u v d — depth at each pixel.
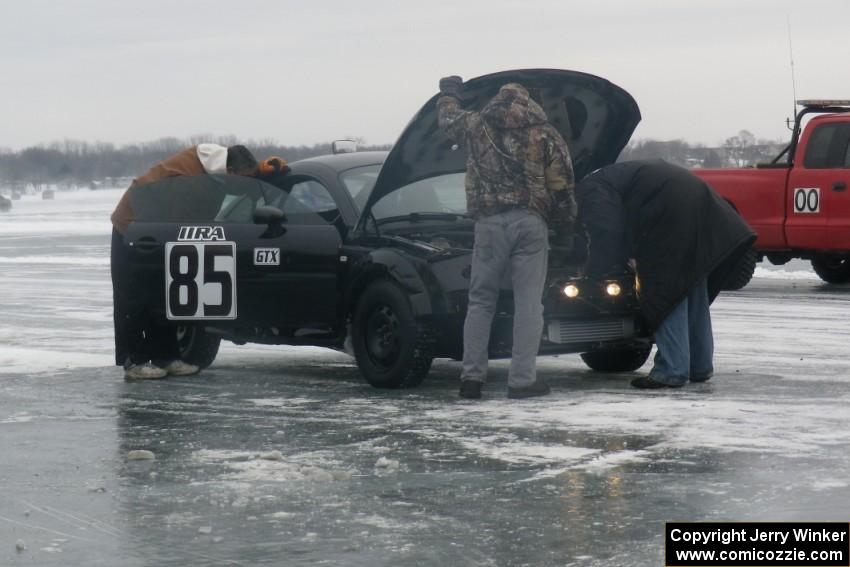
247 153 12.36
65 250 39.00
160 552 6.31
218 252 11.98
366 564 6.07
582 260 11.23
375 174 12.36
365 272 11.38
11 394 11.26
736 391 10.85
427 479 7.75
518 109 10.32
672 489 7.38
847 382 11.31
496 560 6.10
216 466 8.21
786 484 7.45
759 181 21.12
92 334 16.14
